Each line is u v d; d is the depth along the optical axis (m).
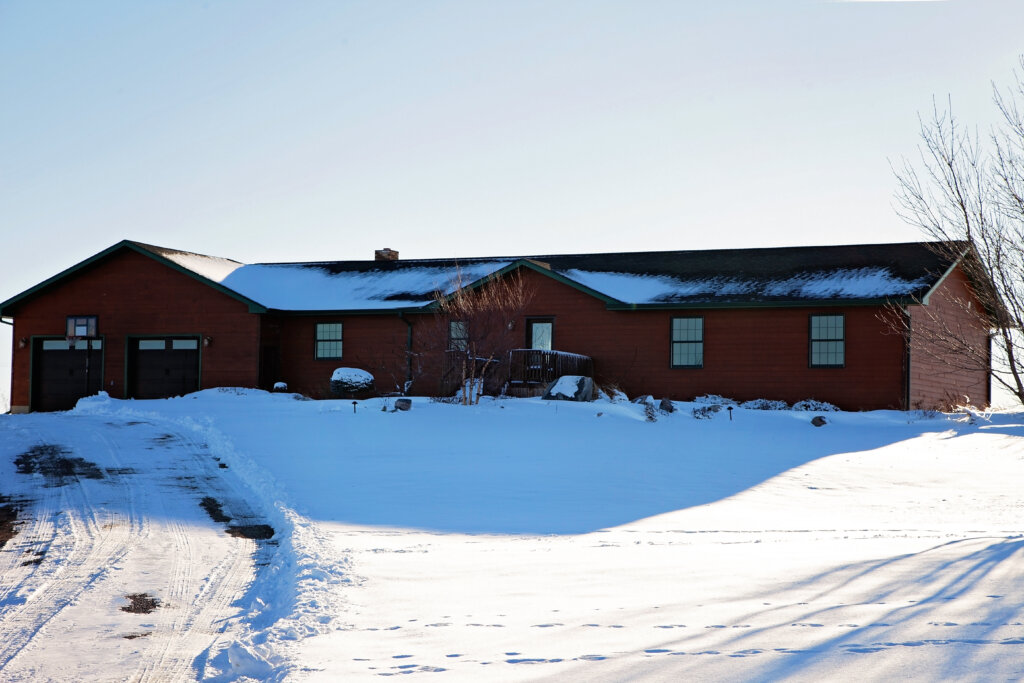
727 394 31.28
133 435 21.75
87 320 35.78
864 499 15.13
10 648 7.30
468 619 7.18
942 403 30.98
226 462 17.97
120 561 10.36
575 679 5.48
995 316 12.60
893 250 33.91
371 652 6.36
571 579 8.61
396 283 36.66
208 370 34.62
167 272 35.22
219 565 10.19
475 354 28.12
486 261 38.50
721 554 9.81
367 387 31.98
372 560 9.76
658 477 16.75
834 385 30.20
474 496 14.57
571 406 26.22
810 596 7.50
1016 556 8.99
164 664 6.83
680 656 5.84
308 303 35.47
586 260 37.59
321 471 16.75
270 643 6.75
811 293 30.77
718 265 34.94
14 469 17.11
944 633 6.13
